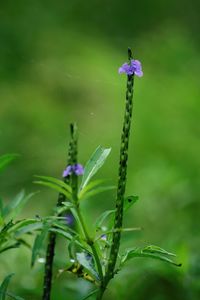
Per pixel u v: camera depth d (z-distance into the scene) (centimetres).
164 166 812
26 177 1008
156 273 570
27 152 1098
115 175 1091
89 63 1470
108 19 1783
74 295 496
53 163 1080
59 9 1741
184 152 1136
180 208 770
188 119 1234
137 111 1251
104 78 1409
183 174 995
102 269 308
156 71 1482
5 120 1202
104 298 582
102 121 1269
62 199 337
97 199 878
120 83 1388
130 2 1834
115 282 539
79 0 1780
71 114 1273
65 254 563
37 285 552
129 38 1736
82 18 1755
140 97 1297
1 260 595
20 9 1670
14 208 336
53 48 1545
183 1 1861
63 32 1641
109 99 1346
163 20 1816
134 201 305
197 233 727
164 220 764
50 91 1359
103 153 303
